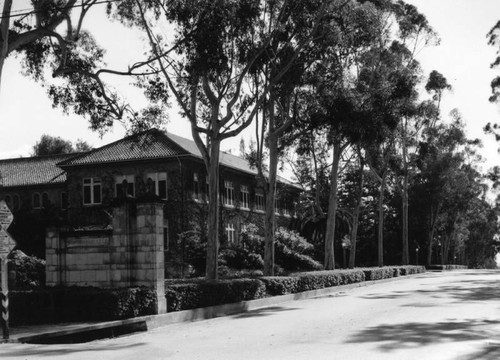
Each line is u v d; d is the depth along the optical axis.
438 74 50.00
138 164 42.97
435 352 9.31
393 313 15.91
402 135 47.53
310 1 22.73
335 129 26.19
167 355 9.91
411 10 38.78
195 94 23.02
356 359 8.83
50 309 14.99
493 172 65.69
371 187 65.62
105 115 22.77
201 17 19.20
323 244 54.47
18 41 18.27
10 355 10.17
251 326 14.34
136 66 20.30
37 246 34.66
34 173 50.53
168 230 41.44
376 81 33.25
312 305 20.34
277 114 30.34
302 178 39.06
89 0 19.27
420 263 75.62
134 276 17.09
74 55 22.50
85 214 43.91
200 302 17.97
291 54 24.36
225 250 36.00
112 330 14.09
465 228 82.44
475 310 16.03
